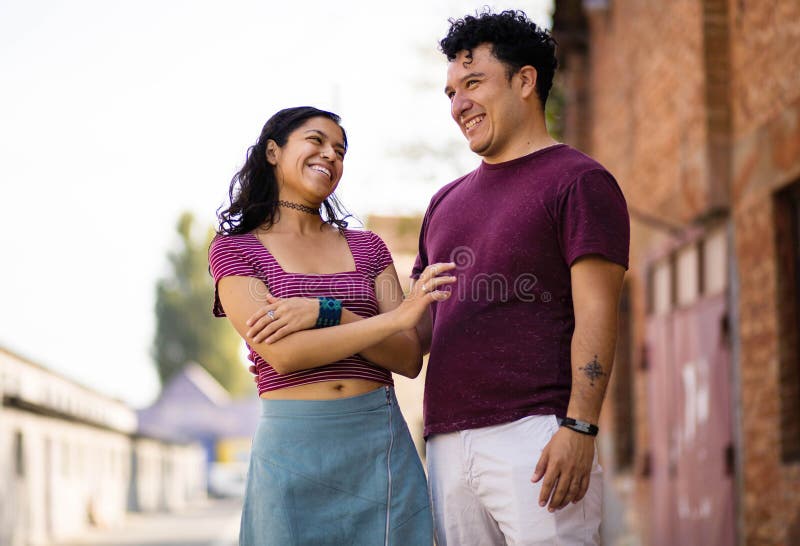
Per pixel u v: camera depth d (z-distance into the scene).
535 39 3.54
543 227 3.39
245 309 3.38
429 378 3.57
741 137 7.15
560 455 3.20
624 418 10.45
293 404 3.37
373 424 3.42
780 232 6.61
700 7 7.50
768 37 6.67
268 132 3.58
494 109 3.52
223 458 58.56
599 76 10.84
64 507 21.62
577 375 3.25
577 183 3.34
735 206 7.22
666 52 8.42
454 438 3.50
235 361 66.88
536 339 3.39
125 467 31.30
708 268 7.74
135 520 28.84
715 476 7.46
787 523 6.33
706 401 7.69
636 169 9.45
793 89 6.29
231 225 3.58
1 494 16.19
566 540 3.32
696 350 7.90
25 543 17.95
